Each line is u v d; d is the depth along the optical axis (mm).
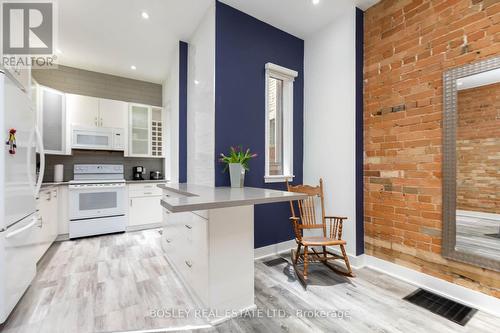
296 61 3086
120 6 2424
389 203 2340
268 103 2816
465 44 1838
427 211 2068
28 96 2008
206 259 1606
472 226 1804
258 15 2666
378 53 2430
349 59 2570
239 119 2592
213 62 2439
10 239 1554
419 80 2117
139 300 1851
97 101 3799
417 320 1625
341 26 2664
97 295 1915
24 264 1781
